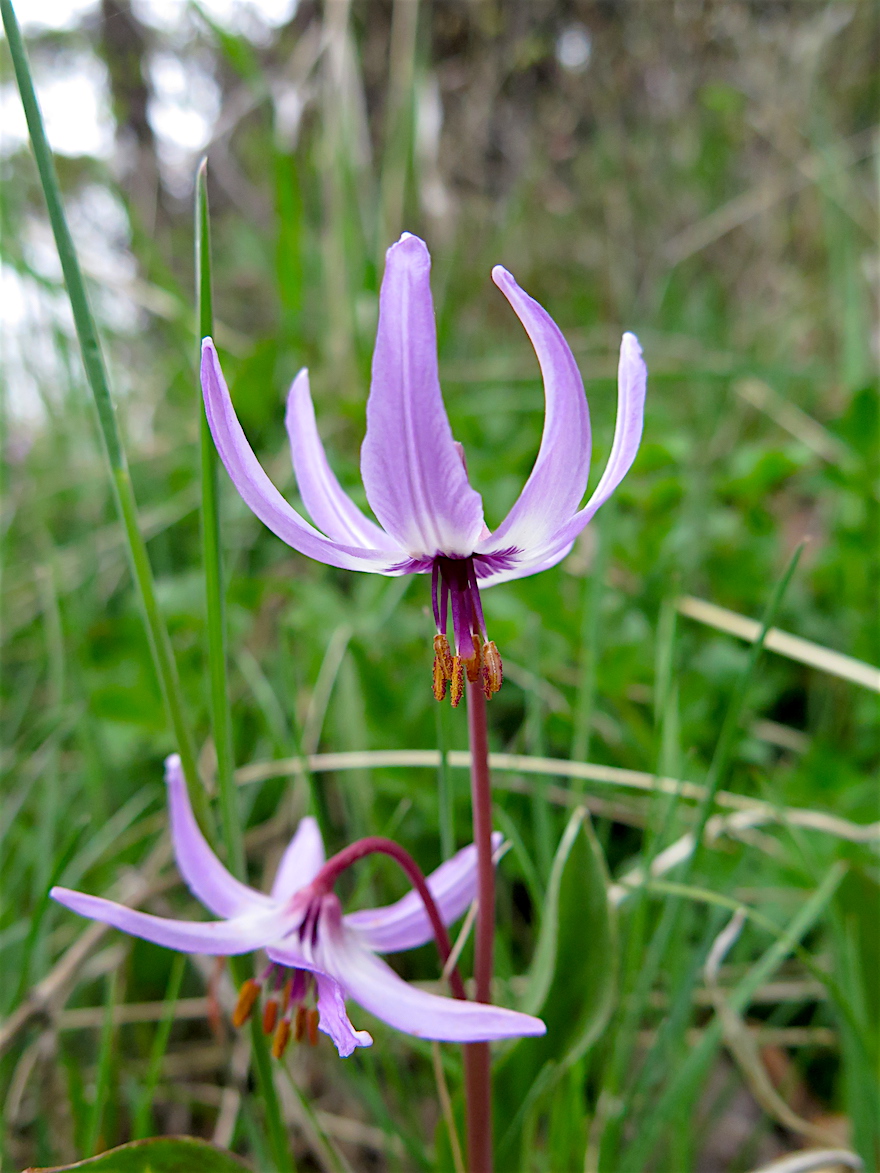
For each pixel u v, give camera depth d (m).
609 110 0.55
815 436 0.31
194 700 0.23
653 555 0.26
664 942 0.14
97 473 0.32
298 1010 0.12
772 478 0.26
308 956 0.11
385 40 0.47
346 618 0.24
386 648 0.25
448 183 0.50
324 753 0.23
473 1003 0.11
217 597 0.12
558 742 0.23
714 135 0.53
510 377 0.35
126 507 0.12
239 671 0.25
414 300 0.09
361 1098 0.17
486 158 0.53
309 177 0.40
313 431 0.11
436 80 0.49
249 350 0.34
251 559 0.30
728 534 0.28
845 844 0.18
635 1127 0.16
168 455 0.34
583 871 0.12
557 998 0.12
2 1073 0.16
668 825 0.15
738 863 0.18
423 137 0.39
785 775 0.22
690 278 0.51
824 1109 0.18
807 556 0.29
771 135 0.49
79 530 0.33
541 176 0.52
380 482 0.10
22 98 0.11
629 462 0.09
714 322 0.46
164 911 0.19
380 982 0.11
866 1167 0.14
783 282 0.46
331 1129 0.17
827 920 0.17
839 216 0.38
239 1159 0.10
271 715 0.20
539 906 0.15
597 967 0.12
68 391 0.31
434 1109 0.17
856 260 0.38
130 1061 0.19
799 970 0.19
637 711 0.24
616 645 0.23
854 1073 0.14
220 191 0.54
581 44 0.55
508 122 0.54
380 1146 0.17
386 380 0.09
